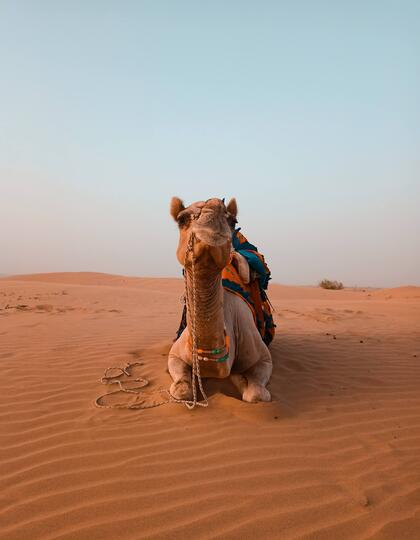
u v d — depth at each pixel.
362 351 7.62
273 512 2.94
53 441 3.91
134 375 5.77
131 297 18.70
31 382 5.47
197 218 3.62
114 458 3.61
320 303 18.66
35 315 11.58
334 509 2.99
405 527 2.83
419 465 3.65
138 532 2.73
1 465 3.51
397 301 20.94
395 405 5.05
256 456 3.68
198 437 3.97
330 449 3.87
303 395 5.23
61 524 2.79
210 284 3.89
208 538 2.68
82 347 7.29
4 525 2.78
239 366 5.29
